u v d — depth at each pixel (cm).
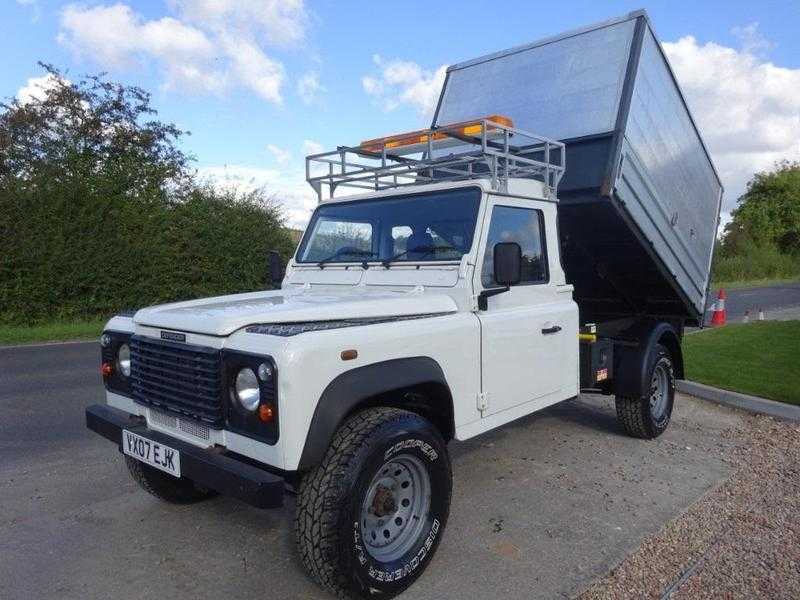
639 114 500
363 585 279
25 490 436
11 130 1709
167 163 1923
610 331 561
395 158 505
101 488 440
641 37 496
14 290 1322
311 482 274
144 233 1522
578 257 570
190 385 299
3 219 1308
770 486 439
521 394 409
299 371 262
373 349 298
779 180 4631
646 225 521
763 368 809
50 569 330
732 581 312
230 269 1705
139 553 346
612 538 360
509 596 300
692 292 618
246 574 324
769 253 4031
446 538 361
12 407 666
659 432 554
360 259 440
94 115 1967
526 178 458
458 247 386
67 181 1420
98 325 1367
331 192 496
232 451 287
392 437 286
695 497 419
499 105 573
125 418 349
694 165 599
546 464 487
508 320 392
